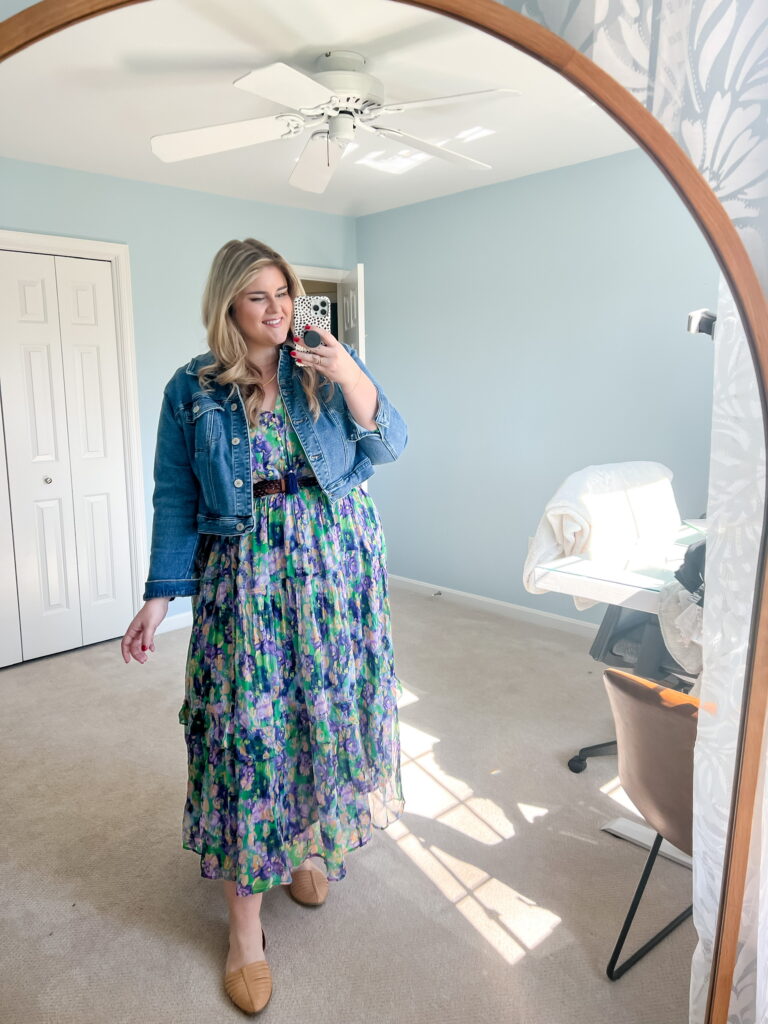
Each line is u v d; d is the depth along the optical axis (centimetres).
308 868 156
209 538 128
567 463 308
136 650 131
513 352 317
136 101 198
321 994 128
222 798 127
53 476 288
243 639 122
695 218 80
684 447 272
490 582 345
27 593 286
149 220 298
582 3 86
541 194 293
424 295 345
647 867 129
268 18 146
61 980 132
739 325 89
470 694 249
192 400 122
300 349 116
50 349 281
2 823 180
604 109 79
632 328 279
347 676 129
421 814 182
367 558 134
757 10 81
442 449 354
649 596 168
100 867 164
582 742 217
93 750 216
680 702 116
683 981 131
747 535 92
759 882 96
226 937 143
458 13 77
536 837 173
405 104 170
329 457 125
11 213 263
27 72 179
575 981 131
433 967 134
